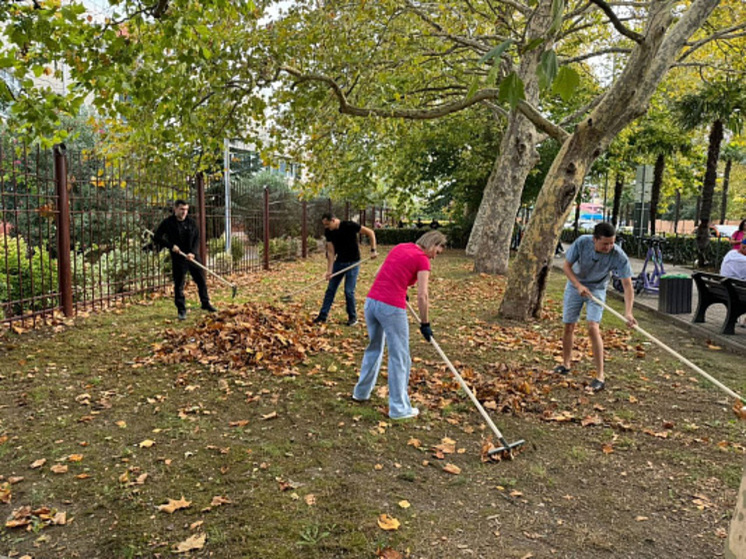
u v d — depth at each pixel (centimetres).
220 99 816
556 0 135
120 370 589
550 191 868
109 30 602
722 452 411
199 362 616
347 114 1019
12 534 297
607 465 389
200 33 655
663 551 288
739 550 169
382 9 1022
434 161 2684
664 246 2228
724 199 3369
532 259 886
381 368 611
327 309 831
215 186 1823
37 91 623
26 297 859
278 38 843
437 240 470
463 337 771
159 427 442
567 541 296
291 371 583
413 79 1330
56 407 484
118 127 827
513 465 386
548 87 128
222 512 318
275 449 401
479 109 2078
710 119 1828
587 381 577
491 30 1301
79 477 357
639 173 1788
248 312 781
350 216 2794
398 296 464
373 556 279
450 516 319
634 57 755
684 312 953
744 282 737
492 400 511
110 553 280
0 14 556
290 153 1028
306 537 291
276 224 1983
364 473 369
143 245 1130
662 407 506
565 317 591
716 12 1476
